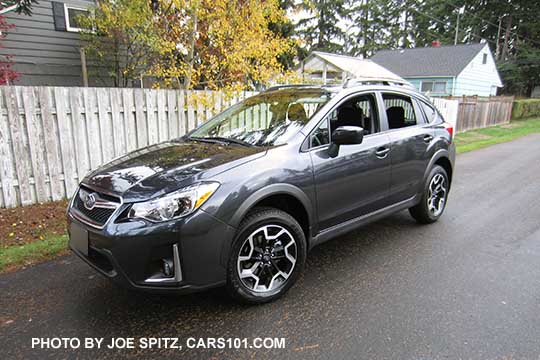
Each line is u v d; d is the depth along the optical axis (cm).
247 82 754
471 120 1647
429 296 293
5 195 489
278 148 296
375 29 4731
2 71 631
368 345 235
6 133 478
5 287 305
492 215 496
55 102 509
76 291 301
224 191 253
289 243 292
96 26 827
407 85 443
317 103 346
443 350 230
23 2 703
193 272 244
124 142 580
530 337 242
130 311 273
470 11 4028
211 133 375
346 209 338
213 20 690
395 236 421
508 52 3909
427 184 434
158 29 732
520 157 976
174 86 764
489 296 293
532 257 365
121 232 233
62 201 527
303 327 254
